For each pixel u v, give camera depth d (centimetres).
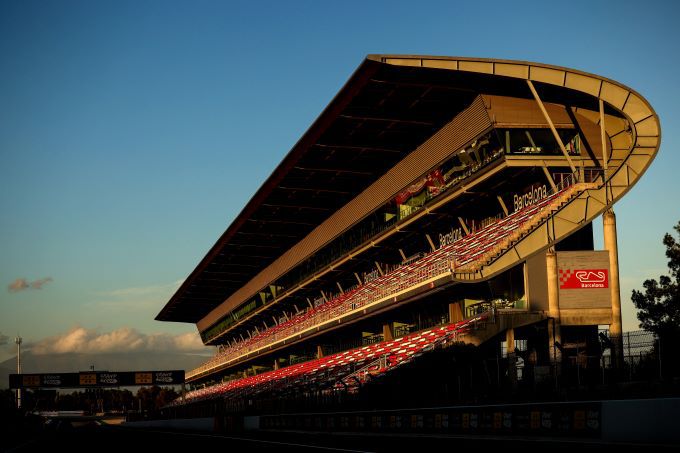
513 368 3394
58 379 12781
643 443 1938
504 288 4262
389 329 5959
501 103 4100
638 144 3897
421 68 3772
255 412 6122
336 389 4625
